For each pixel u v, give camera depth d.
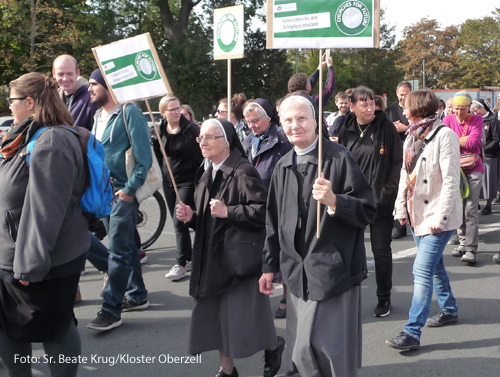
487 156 8.00
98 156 2.93
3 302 2.76
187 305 4.81
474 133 5.90
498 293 4.90
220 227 3.23
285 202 2.82
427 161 3.71
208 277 3.21
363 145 4.35
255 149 4.66
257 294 3.25
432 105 3.73
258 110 4.52
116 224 4.18
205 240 3.29
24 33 25.92
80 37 27.08
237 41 4.41
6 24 25.36
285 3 2.97
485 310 4.49
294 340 2.87
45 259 2.52
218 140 3.25
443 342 3.90
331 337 2.65
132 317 4.55
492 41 56.62
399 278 5.45
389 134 4.32
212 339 3.30
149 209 6.62
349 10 2.87
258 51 33.53
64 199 2.59
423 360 3.63
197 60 30.88
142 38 3.76
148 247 6.68
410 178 3.81
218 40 4.54
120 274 4.21
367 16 2.86
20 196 2.63
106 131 4.25
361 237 2.81
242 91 33.53
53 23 28.06
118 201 4.18
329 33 2.90
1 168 2.72
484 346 3.81
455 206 3.66
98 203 2.87
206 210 3.29
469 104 5.98
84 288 5.32
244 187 3.21
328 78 5.45
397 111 7.31
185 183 5.62
